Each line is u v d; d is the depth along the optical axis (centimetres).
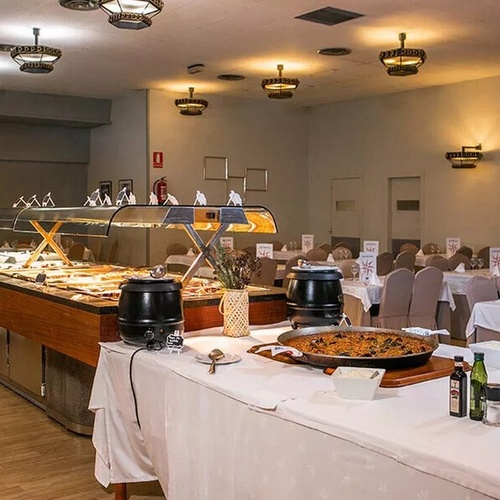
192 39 704
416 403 207
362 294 565
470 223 934
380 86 975
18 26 651
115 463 298
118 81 937
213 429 238
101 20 630
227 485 233
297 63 823
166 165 1023
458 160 914
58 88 985
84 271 487
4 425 411
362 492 183
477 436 177
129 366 285
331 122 1133
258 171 1120
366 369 221
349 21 636
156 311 285
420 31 674
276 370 251
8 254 584
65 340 342
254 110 1109
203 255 353
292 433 204
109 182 1099
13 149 1080
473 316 486
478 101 918
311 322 323
